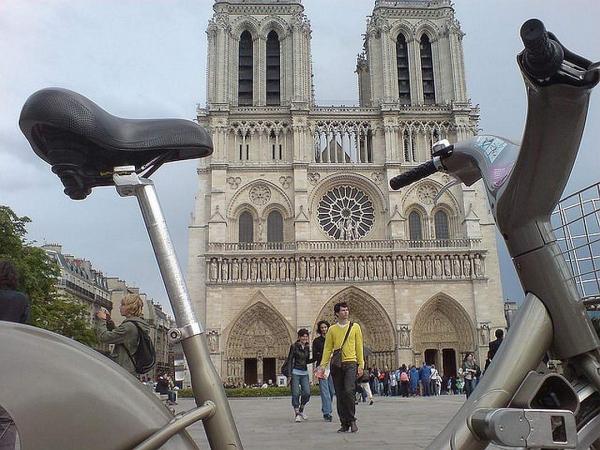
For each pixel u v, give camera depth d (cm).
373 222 8244
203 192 8138
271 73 8856
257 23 8806
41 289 5338
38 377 217
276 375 7544
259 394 6519
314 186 8238
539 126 307
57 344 230
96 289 12012
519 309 342
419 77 8750
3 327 228
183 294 280
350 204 8312
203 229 8000
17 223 5212
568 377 342
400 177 472
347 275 7788
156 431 226
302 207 7994
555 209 366
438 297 7800
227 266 7738
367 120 8606
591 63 292
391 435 1695
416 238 8150
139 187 292
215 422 256
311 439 1609
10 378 214
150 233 289
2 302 1041
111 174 301
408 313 7681
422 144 8425
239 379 7519
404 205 8188
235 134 8344
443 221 8225
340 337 1866
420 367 7288
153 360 1267
